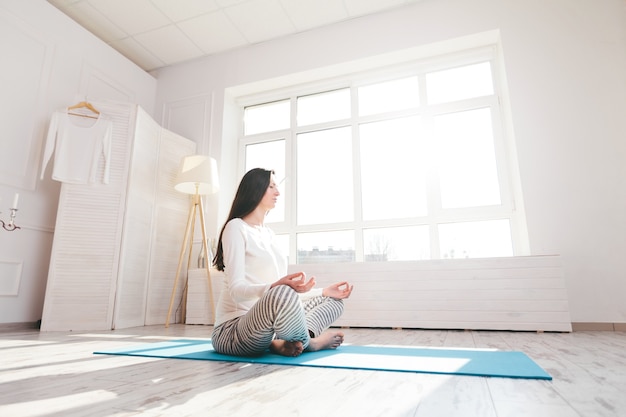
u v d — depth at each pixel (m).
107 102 3.30
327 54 3.88
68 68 3.50
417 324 2.76
